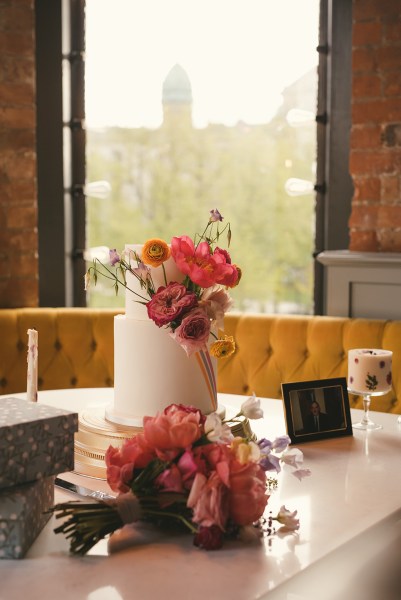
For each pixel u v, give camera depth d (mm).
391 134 2861
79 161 3357
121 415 1560
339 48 3064
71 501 1231
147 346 1527
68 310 2932
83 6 3301
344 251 2969
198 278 1459
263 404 2035
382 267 2818
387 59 2842
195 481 1162
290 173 3209
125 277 1580
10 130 3107
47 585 1058
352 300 2906
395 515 1336
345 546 1199
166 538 1213
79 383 2883
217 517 1155
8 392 2857
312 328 2711
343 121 3084
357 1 2869
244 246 3297
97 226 3389
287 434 1733
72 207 3369
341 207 3117
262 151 3236
